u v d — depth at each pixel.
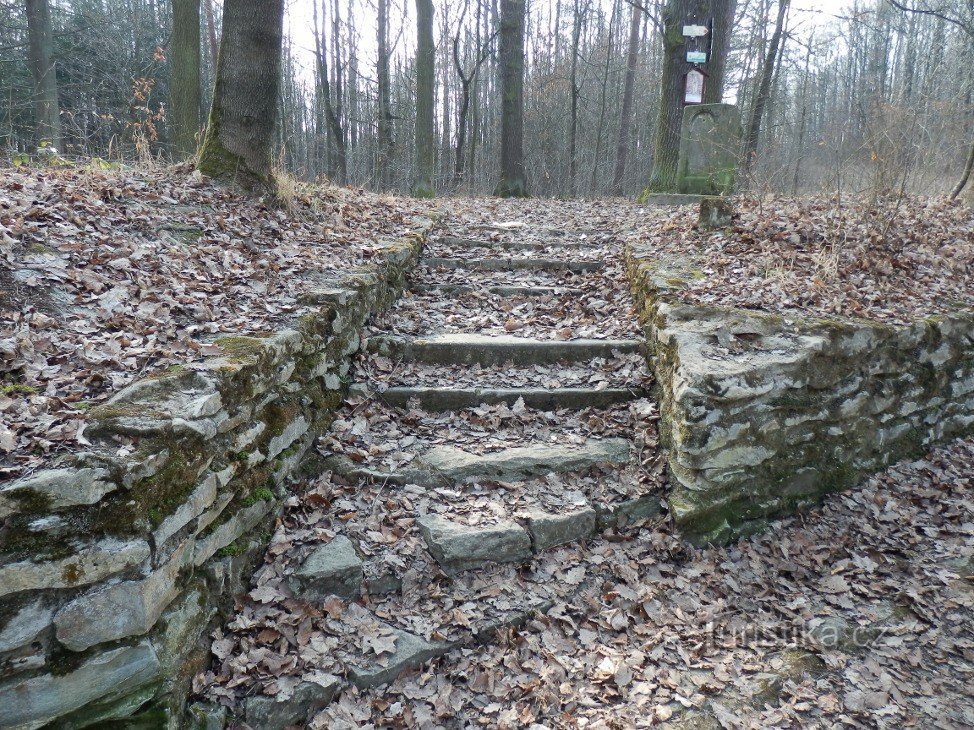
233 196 5.25
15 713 1.77
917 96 7.43
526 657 2.62
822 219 5.43
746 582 3.12
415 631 2.62
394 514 3.07
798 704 2.45
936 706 2.46
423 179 13.39
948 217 6.00
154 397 2.38
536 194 25.41
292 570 2.70
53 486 1.81
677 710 2.42
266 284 3.95
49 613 1.81
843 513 3.61
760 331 3.71
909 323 4.00
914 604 2.97
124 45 17.81
